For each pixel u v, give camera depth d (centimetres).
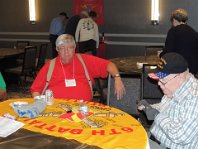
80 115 212
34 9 911
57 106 235
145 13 772
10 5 947
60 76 291
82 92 291
